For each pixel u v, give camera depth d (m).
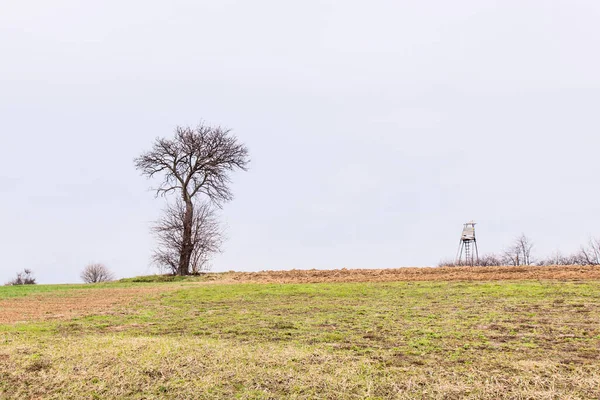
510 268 25.30
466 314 14.84
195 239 40.88
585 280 20.34
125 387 9.26
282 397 8.67
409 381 8.94
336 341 11.90
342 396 8.59
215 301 19.48
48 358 10.59
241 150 43.28
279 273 30.95
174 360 10.33
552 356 10.14
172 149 40.91
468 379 8.97
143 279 34.81
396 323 13.88
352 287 22.03
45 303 20.00
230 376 9.52
